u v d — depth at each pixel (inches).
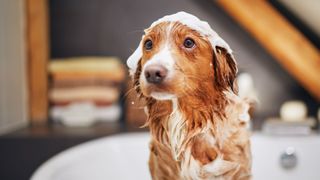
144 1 59.9
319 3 52.6
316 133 53.0
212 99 19.7
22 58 61.8
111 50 65.2
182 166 20.7
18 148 50.6
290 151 49.8
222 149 20.9
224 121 20.5
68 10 66.3
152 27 19.1
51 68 62.2
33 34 62.3
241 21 54.1
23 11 62.4
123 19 63.7
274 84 62.3
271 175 49.4
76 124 58.1
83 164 45.3
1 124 53.6
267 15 56.5
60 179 39.5
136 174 48.8
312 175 49.8
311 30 59.7
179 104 19.6
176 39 18.8
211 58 19.2
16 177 50.5
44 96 62.4
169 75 18.6
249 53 58.6
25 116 62.1
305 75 60.3
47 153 50.9
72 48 67.0
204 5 51.2
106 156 48.5
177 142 20.3
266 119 59.1
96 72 61.3
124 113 60.1
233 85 19.9
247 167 22.0
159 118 20.4
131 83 20.5
